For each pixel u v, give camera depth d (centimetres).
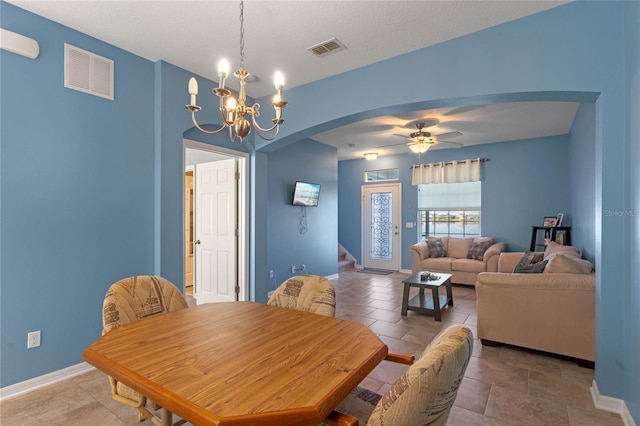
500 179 617
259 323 165
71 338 253
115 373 114
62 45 250
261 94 392
